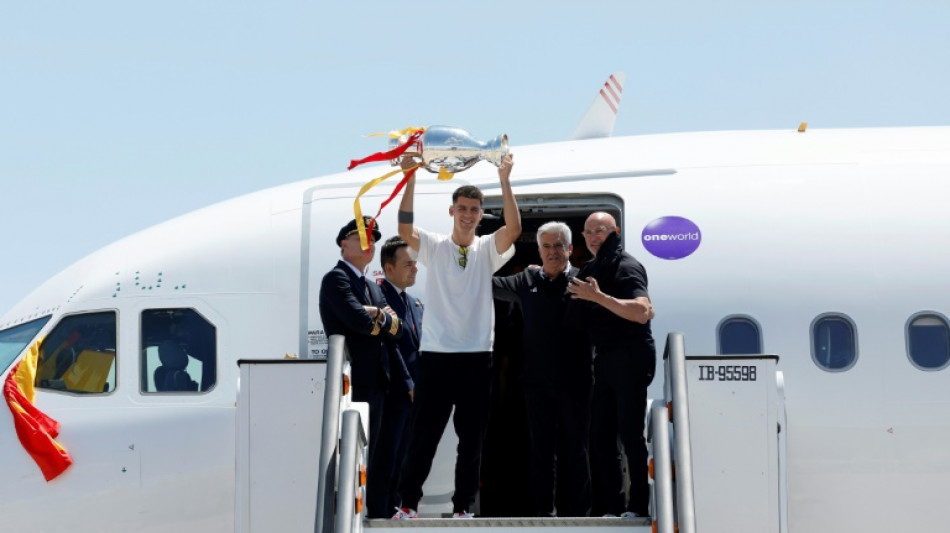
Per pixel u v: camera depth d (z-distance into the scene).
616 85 29.30
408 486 20.56
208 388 23.53
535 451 21.05
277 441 18.80
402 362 21.33
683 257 23.75
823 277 23.50
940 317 23.20
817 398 22.91
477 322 20.69
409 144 20.36
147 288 24.16
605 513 21.22
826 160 24.94
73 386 23.66
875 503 22.69
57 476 23.05
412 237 20.78
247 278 24.22
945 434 22.77
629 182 24.56
